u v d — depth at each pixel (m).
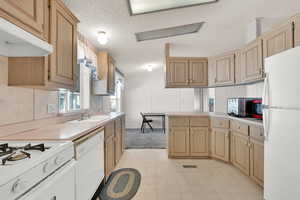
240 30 3.17
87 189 1.55
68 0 1.87
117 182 2.28
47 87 1.51
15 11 1.02
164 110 6.84
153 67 6.15
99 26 2.53
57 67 1.50
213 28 3.07
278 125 1.48
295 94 1.30
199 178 2.39
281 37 1.88
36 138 1.27
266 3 2.27
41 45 1.09
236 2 2.23
